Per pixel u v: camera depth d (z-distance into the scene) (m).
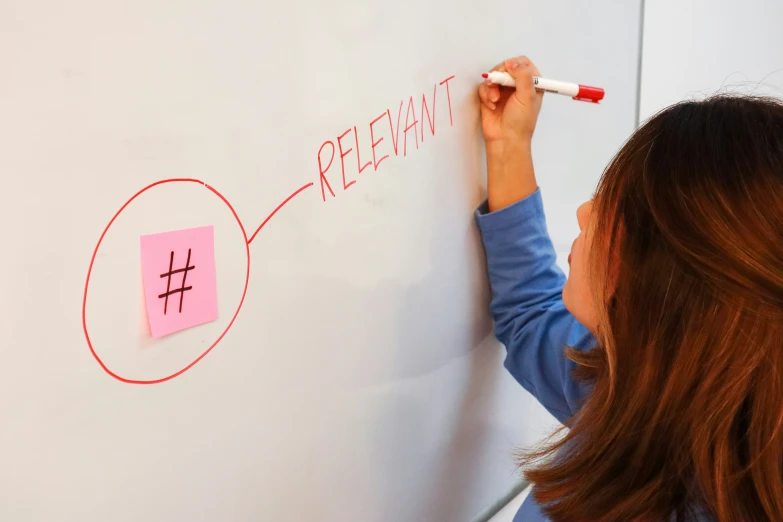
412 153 0.47
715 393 0.32
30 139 0.26
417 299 0.50
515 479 0.70
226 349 0.36
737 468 0.32
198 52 0.32
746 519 0.32
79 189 0.28
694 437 0.33
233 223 0.35
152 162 0.30
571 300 0.46
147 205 0.31
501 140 0.54
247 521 0.39
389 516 0.52
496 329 0.60
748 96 0.36
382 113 0.43
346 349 0.44
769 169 0.30
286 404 0.40
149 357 0.32
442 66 0.48
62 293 0.28
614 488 0.37
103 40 0.28
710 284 0.32
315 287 0.41
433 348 0.53
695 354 0.33
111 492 0.32
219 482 0.37
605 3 0.69
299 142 0.38
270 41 0.35
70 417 0.29
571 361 0.52
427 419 0.54
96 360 0.30
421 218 0.49
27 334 0.27
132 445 0.32
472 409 0.60
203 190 0.33
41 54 0.26
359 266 0.44
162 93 0.30
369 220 0.44
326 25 0.38
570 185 0.69
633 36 0.75
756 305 0.30
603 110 0.73
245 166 0.35
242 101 0.34
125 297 0.30
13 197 0.26
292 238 0.39
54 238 0.28
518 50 0.57
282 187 0.37
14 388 0.27
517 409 0.68
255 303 0.37
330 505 0.46
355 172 0.42
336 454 0.45
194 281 0.33
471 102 0.53
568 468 0.41
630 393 0.36
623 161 0.37
